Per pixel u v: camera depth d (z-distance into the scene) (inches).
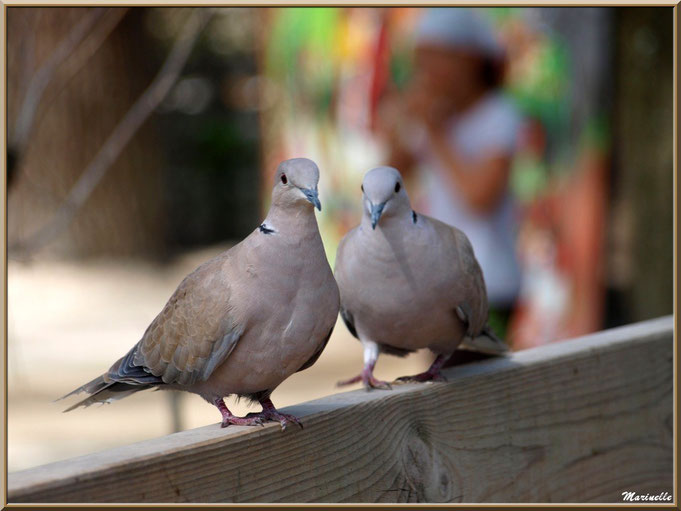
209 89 1437.0
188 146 1422.2
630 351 277.7
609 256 640.4
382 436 220.4
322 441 207.5
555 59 506.3
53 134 922.7
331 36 611.8
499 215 483.2
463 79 472.4
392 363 754.2
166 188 1374.3
